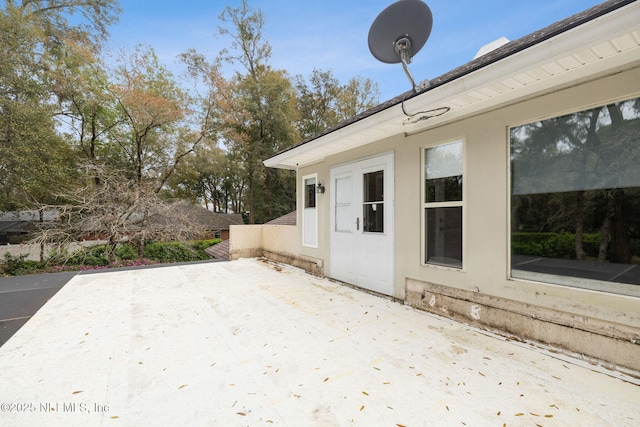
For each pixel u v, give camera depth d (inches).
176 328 120.2
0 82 348.2
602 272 86.7
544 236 99.0
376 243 168.2
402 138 149.7
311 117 884.0
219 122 632.4
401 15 117.8
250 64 760.3
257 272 238.7
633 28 61.2
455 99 103.6
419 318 130.5
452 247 128.5
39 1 497.0
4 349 100.6
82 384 79.8
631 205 81.5
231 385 79.7
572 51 71.1
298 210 249.6
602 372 82.7
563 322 93.1
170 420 65.7
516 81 90.4
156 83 562.6
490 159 112.4
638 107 79.8
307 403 71.9
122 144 560.1
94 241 420.5
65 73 478.6
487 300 114.0
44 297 165.8
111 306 149.4
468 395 74.2
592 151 88.4
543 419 64.8
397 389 77.3
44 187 397.4
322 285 193.9
